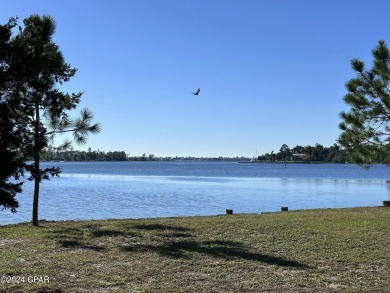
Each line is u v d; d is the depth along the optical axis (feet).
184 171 326.85
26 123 20.68
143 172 300.40
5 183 19.44
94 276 23.88
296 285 21.97
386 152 60.03
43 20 45.32
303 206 83.25
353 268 25.38
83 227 43.83
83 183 162.91
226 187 139.23
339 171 349.61
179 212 73.00
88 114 47.37
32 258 28.37
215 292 20.92
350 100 60.80
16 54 19.01
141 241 34.47
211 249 30.86
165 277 23.58
